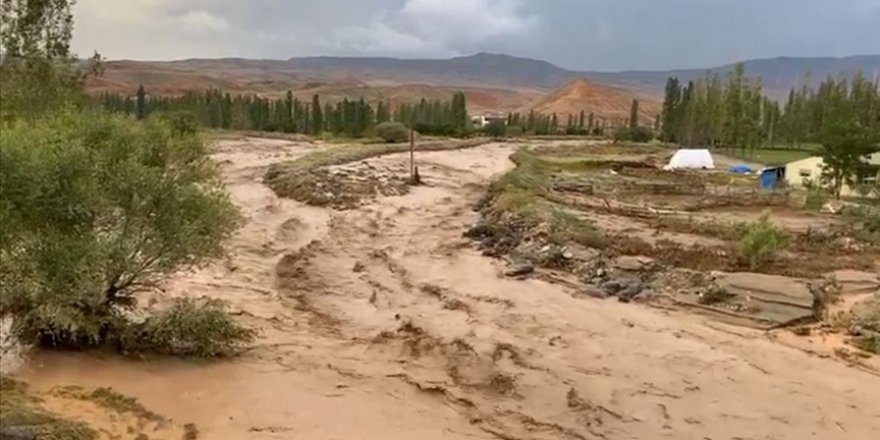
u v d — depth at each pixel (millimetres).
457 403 11594
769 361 14000
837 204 36094
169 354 12578
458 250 24219
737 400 12195
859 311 16500
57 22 13969
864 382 13055
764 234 20750
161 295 16219
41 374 11000
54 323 11633
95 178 12016
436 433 10398
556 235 23391
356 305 17672
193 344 12875
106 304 12648
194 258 13289
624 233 24641
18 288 11531
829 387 12812
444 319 16453
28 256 11438
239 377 11914
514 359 13812
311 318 16281
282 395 11289
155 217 12680
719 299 17375
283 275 20062
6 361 11250
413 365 13297
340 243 25125
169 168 13039
